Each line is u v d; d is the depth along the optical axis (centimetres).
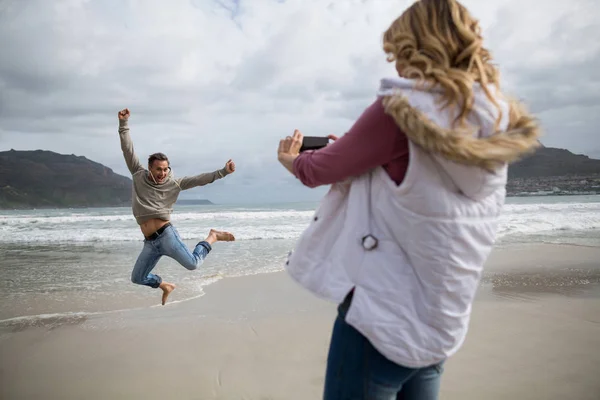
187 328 468
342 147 123
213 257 946
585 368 335
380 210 123
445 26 116
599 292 589
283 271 772
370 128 119
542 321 457
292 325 472
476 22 121
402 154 119
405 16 125
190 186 507
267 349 404
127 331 464
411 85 113
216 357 388
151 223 493
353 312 122
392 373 126
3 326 486
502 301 544
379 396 127
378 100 120
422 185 113
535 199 4581
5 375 361
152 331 462
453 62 116
